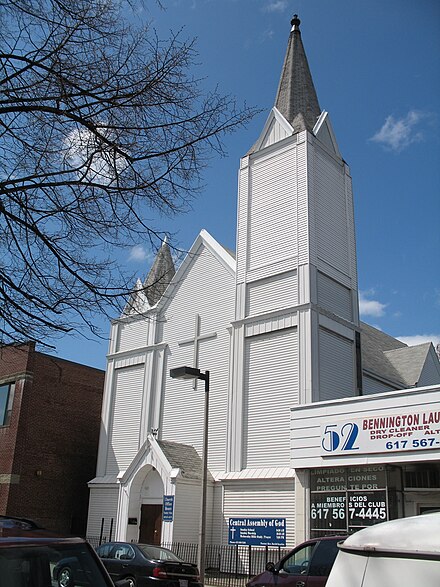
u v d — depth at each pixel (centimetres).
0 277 837
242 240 2927
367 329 4066
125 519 2673
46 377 3384
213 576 2338
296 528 2162
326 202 2856
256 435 2525
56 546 528
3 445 3209
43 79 841
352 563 402
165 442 2730
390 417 1981
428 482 1969
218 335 2897
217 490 2577
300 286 2600
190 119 893
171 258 950
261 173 3006
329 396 2481
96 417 3622
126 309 970
